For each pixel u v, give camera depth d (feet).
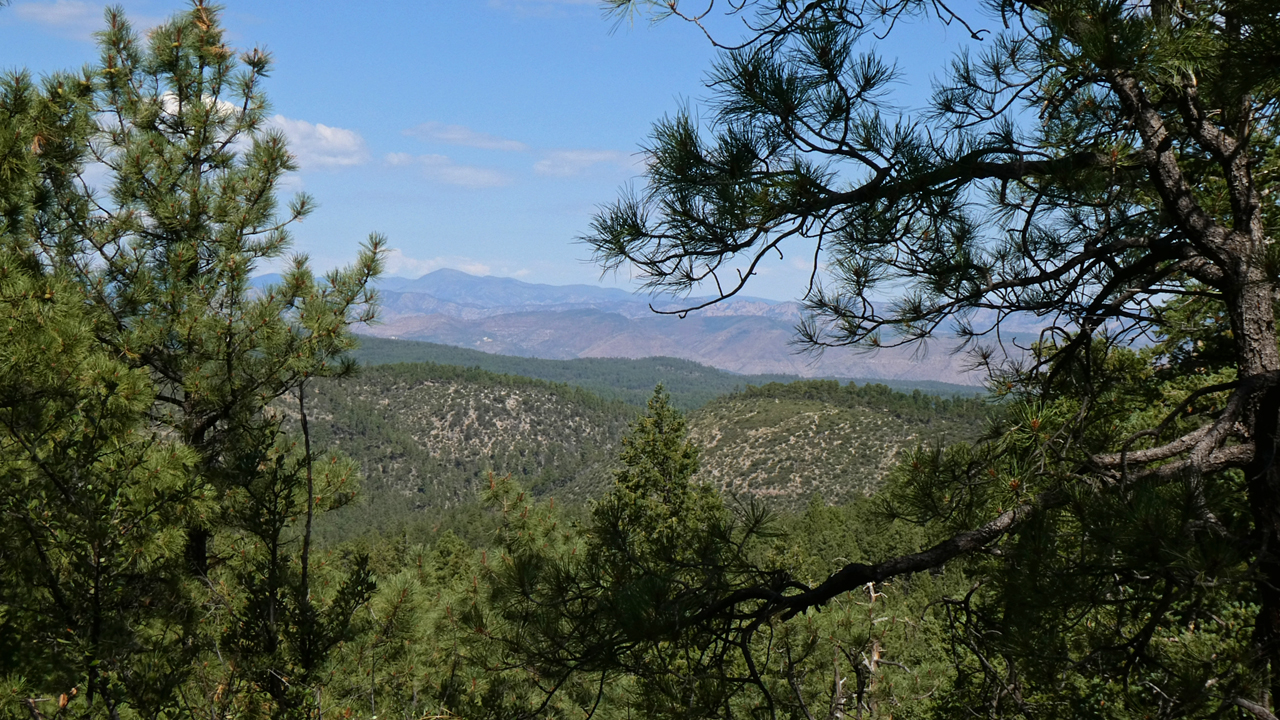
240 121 32.50
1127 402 19.13
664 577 11.12
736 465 493.77
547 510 26.23
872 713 23.79
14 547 15.84
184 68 31.07
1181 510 9.53
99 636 16.05
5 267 18.44
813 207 10.55
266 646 19.51
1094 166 11.21
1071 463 12.10
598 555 12.10
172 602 18.17
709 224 10.50
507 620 12.42
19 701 14.38
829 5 11.19
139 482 17.65
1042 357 14.82
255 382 27.04
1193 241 12.05
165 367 27.55
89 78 29.55
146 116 30.45
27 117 24.94
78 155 27.45
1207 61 9.37
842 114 10.28
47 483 16.49
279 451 23.09
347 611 20.66
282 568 20.68
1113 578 10.62
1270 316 12.05
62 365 17.66
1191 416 17.02
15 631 15.40
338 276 28.50
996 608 12.11
